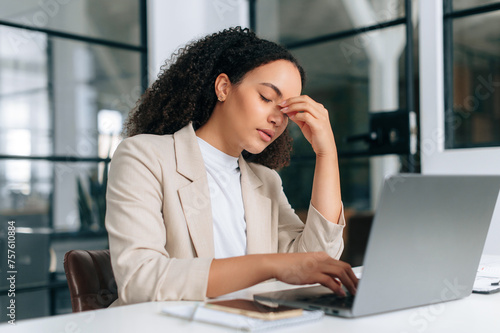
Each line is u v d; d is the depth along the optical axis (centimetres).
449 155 253
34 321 66
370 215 287
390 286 69
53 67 288
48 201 284
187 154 109
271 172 133
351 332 60
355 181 294
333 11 307
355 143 294
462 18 253
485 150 240
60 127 289
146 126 130
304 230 116
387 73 280
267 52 113
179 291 80
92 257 109
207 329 60
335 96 305
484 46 246
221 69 119
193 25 345
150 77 325
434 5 259
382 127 281
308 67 320
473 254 82
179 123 125
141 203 96
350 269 80
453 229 77
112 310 72
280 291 81
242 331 59
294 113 114
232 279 80
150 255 86
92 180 301
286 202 135
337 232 112
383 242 67
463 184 76
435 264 76
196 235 104
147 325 63
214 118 119
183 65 124
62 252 288
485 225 82
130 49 322
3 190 270
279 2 338
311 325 63
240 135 113
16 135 273
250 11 356
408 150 270
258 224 118
